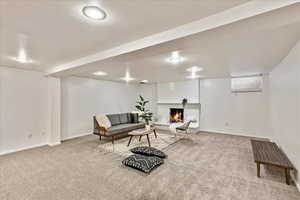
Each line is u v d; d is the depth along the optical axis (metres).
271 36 1.91
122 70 4.11
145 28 1.69
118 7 1.29
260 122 4.79
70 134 4.82
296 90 2.16
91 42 2.08
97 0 1.19
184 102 5.93
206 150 3.58
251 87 4.91
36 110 3.98
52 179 2.25
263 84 4.75
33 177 2.31
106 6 1.28
